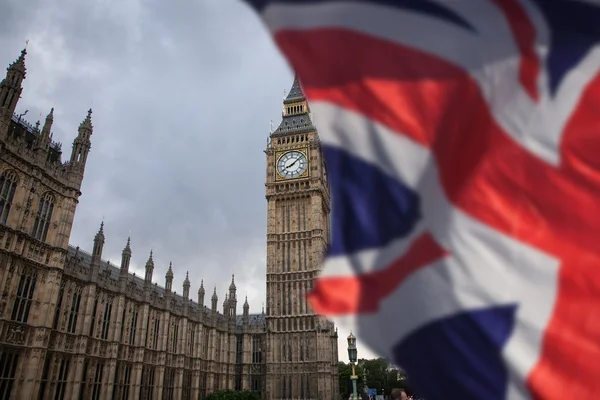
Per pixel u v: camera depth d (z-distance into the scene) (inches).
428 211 295.4
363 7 320.2
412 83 309.6
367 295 286.7
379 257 292.0
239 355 3668.8
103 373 2164.1
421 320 278.7
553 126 292.7
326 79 314.5
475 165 297.9
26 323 1660.9
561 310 267.3
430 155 301.7
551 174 288.7
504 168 295.6
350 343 1375.5
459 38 308.8
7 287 1594.5
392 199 299.4
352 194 303.1
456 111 303.9
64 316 1939.0
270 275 3560.5
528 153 294.2
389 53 313.4
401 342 276.4
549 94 294.8
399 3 318.3
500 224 287.4
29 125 1948.8
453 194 296.4
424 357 272.2
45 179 1823.3
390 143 305.9
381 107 309.7
